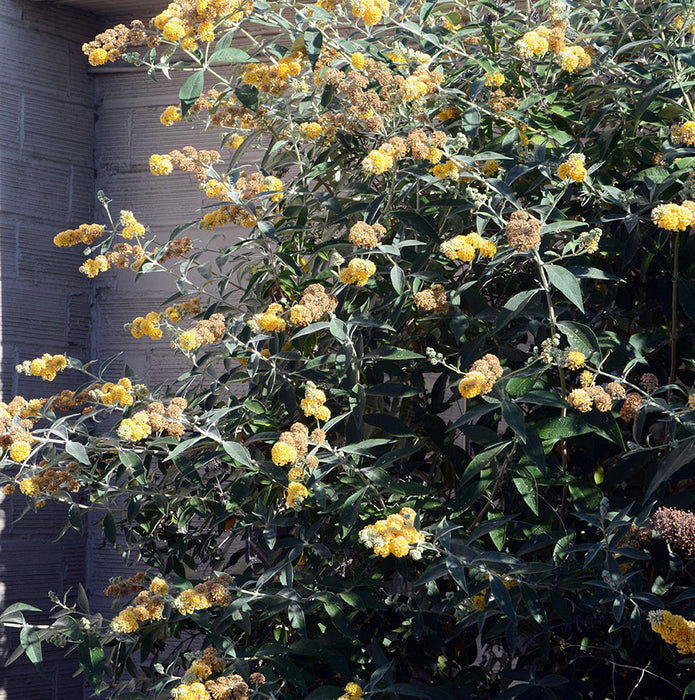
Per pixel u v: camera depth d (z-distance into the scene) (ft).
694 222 4.86
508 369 5.30
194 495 6.65
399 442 6.46
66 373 9.82
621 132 6.11
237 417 6.10
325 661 5.54
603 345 5.36
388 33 8.42
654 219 4.91
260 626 6.23
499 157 5.61
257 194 6.40
